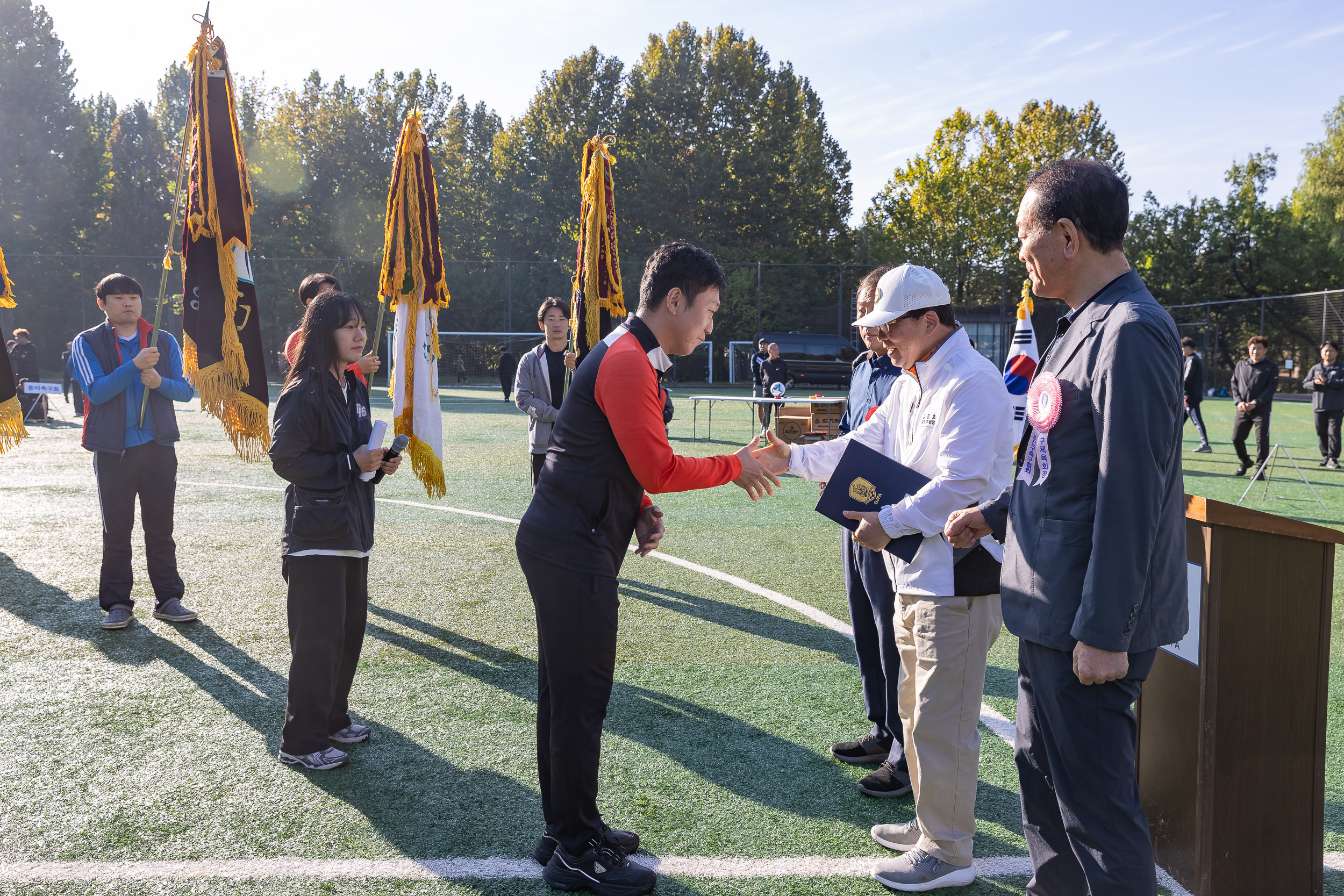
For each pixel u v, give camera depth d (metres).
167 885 2.31
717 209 41.16
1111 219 1.74
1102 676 1.63
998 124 47.44
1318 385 11.50
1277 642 2.20
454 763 3.09
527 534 2.30
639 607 5.04
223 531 6.80
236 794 2.83
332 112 43.91
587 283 4.85
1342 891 2.33
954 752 2.37
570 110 44.03
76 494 8.34
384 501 8.37
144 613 4.73
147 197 45.78
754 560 6.23
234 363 4.35
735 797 2.88
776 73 45.00
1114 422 1.60
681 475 2.28
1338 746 3.29
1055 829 1.96
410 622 4.71
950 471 2.28
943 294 2.42
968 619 2.35
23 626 4.50
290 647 4.25
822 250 44.88
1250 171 45.84
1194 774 2.24
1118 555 1.60
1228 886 2.23
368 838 2.58
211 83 4.32
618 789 2.92
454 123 47.53
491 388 30.50
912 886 2.34
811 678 3.96
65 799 2.78
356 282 39.03
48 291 36.94
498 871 2.42
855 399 3.33
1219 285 40.41
